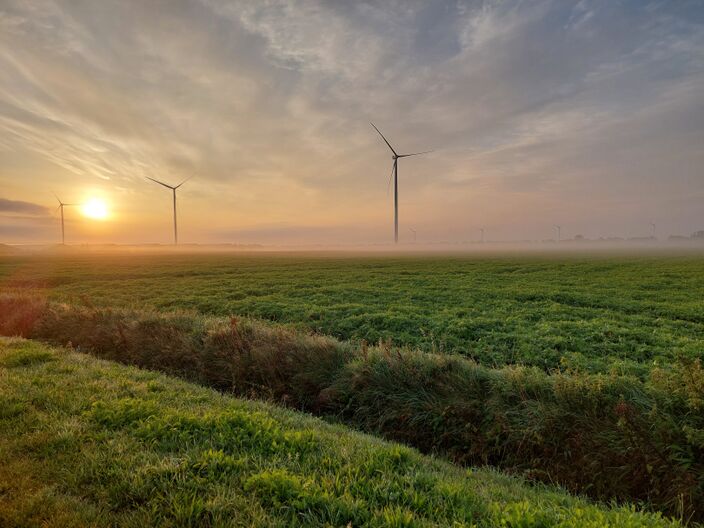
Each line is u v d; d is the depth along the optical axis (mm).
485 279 39125
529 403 7449
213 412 6801
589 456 6406
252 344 11445
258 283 37969
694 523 5086
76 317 15578
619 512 4867
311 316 21219
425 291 30125
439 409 8039
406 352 10023
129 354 12695
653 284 33688
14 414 6598
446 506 4371
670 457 5734
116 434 5867
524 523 4031
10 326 16062
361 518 4094
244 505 4211
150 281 41438
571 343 14930
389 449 5984
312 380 9938
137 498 4422
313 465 5227
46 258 102562
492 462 7273
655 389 6758
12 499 4320
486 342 15633
